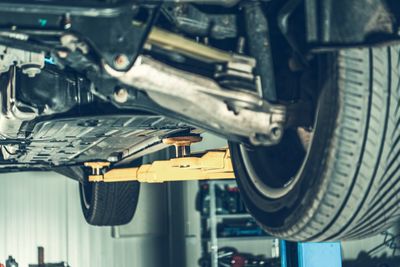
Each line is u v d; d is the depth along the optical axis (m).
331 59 1.80
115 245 7.79
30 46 1.74
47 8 1.65
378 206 1.93
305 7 1.78
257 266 7.78
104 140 3.31
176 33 1.95
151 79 1.82
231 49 2.14
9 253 7.38
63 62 1.81
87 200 5.20
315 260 5.52
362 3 1.79
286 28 1.88
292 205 1.98
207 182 7.89
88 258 7.64
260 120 1.97
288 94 2.16
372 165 1.82
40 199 7.52
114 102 1.91
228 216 7.82
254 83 1.97
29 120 2.59
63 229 7.56
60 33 1.70
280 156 2.21
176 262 8.05
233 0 1.93
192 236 8.12
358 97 1.78
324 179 1.82
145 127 2.81
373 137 1.79
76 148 3.60
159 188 8.09
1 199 7.41
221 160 3.40
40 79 2.55
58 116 2.56
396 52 1.83
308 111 2.01
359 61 1.79
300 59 1.99
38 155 3.87
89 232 7.66
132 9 1.71
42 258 7.43
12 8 1.63
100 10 1.67
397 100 1.82
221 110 1.93
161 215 8.05
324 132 1.81
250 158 2.29
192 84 1.87
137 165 4.60
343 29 1.77
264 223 2.12
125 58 1.72
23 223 7.45
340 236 2.01
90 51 1.76
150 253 7.95
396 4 1.80
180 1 1.78
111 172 4.20
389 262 8.01
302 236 2.01
